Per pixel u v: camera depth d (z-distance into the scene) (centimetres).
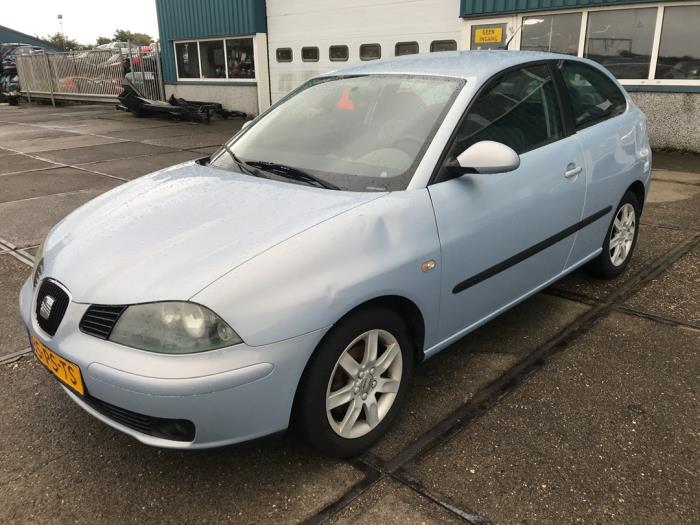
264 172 288
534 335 345
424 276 249
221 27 1491
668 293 396
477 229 272
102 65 1866
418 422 268
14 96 2138
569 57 371
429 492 224
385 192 252
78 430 266
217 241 222
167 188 283
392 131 283
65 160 946
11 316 377
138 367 198
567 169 328
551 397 284
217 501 223
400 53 1164
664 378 297
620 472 232
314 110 323
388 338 247
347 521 212
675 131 875
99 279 218
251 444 215
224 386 198
